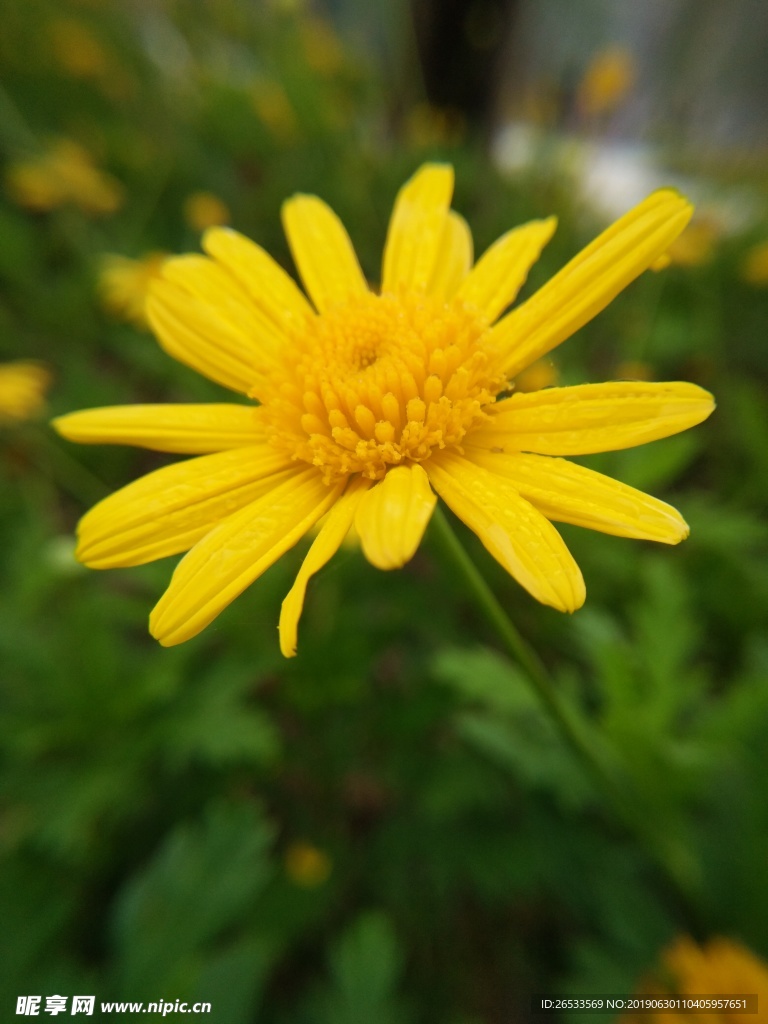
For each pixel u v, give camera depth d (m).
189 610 0.05
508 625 0.06
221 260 0.06
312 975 0.09
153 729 0.10
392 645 0.12
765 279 0.15
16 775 0.09
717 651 0.11
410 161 0.23
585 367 0.17
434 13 0.25
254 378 0.06
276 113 0.24
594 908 0.08
